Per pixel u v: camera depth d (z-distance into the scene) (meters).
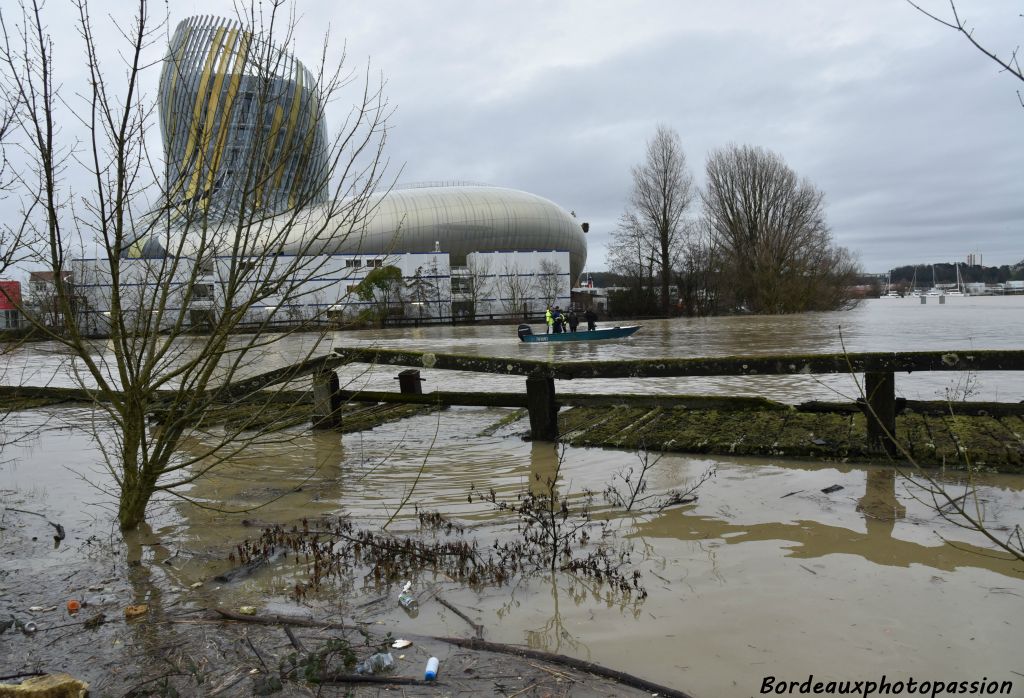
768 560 4.24
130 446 5.23
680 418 8.52
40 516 5.66
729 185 65.38
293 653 3.17
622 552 4.45
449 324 68.31
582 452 7.46
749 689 2.84
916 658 3.05
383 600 3.83
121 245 5.10
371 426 9.38
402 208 89.81
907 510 5.11
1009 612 3.46
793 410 7.62
